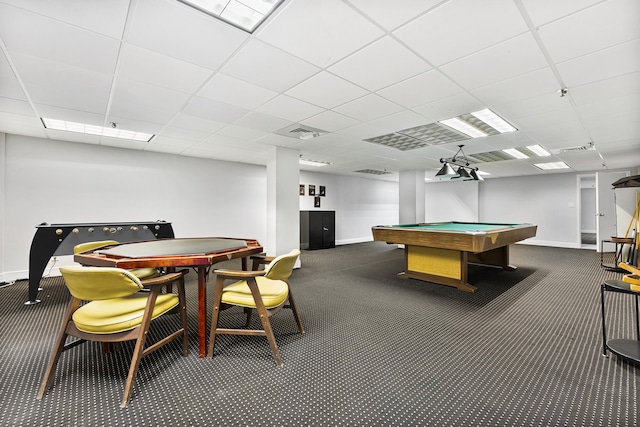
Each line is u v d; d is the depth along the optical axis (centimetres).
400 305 329
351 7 159
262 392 171
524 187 918
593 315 293
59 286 404
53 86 261
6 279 422
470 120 360
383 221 1081
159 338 246
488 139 448
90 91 272
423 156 599
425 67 227
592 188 1239
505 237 404
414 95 281
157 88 266
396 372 192
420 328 265
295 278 462
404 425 144
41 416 149
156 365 200
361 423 146
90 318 171
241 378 185
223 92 276
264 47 199
